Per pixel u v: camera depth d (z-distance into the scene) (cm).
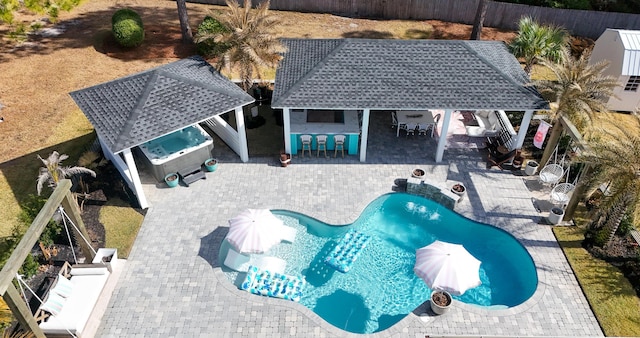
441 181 2145
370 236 1911
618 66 2536
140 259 1778
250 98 2095
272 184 2130
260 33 2298
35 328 1384
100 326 1551
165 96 2005
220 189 2102
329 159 2281
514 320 1577
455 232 1939
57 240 1844
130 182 2058
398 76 2136
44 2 2606
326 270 1767
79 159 2169
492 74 2150
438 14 3584
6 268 1243
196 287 1683
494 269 1792
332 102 2045
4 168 2150
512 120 2534
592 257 1788
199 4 3750
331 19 3559
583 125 2109
